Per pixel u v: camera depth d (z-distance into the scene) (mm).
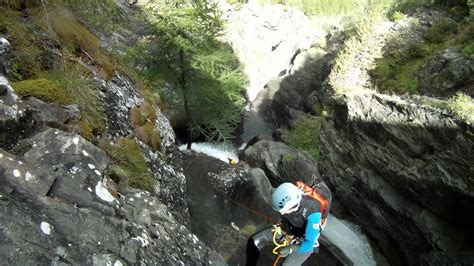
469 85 12891
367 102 12656
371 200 12664
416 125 10703
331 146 15023
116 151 5102
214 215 9297
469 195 9008
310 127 18859
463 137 9273
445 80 13664
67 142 3756
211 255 4500
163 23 12492
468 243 9578
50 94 4523
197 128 15547
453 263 9516
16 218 2893
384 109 11945
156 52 13500
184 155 12258
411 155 10961
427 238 10328
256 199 11297
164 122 7832
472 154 9016
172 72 13852
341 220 13875
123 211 3869
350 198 13648
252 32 27188
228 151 19453
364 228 13352
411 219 10906
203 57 12992
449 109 9961
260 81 26578
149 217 4117
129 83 7320
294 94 24750
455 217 9852
